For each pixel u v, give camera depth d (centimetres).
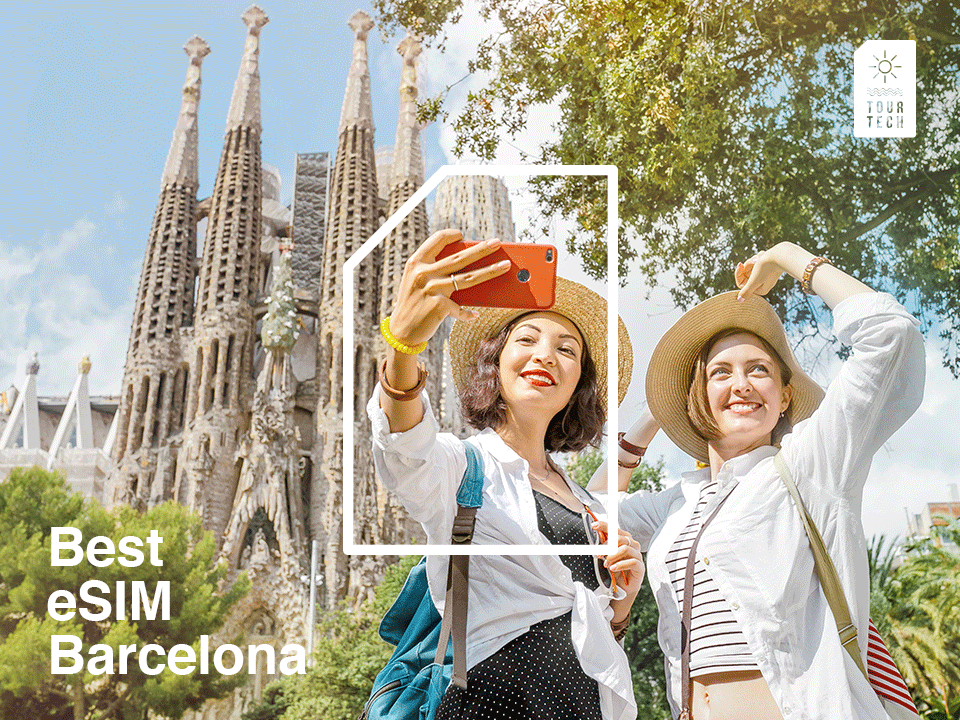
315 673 2356
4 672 2058
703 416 325
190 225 3309
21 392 2997
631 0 1408
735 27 1435
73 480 2917
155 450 3081
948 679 1639
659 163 1418
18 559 2305
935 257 1456
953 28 1471
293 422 3108
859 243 1473
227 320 3195
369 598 2802
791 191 1464
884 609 1714
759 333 330
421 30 1619
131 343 3158
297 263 3341
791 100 1486
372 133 3353
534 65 1534
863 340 270
